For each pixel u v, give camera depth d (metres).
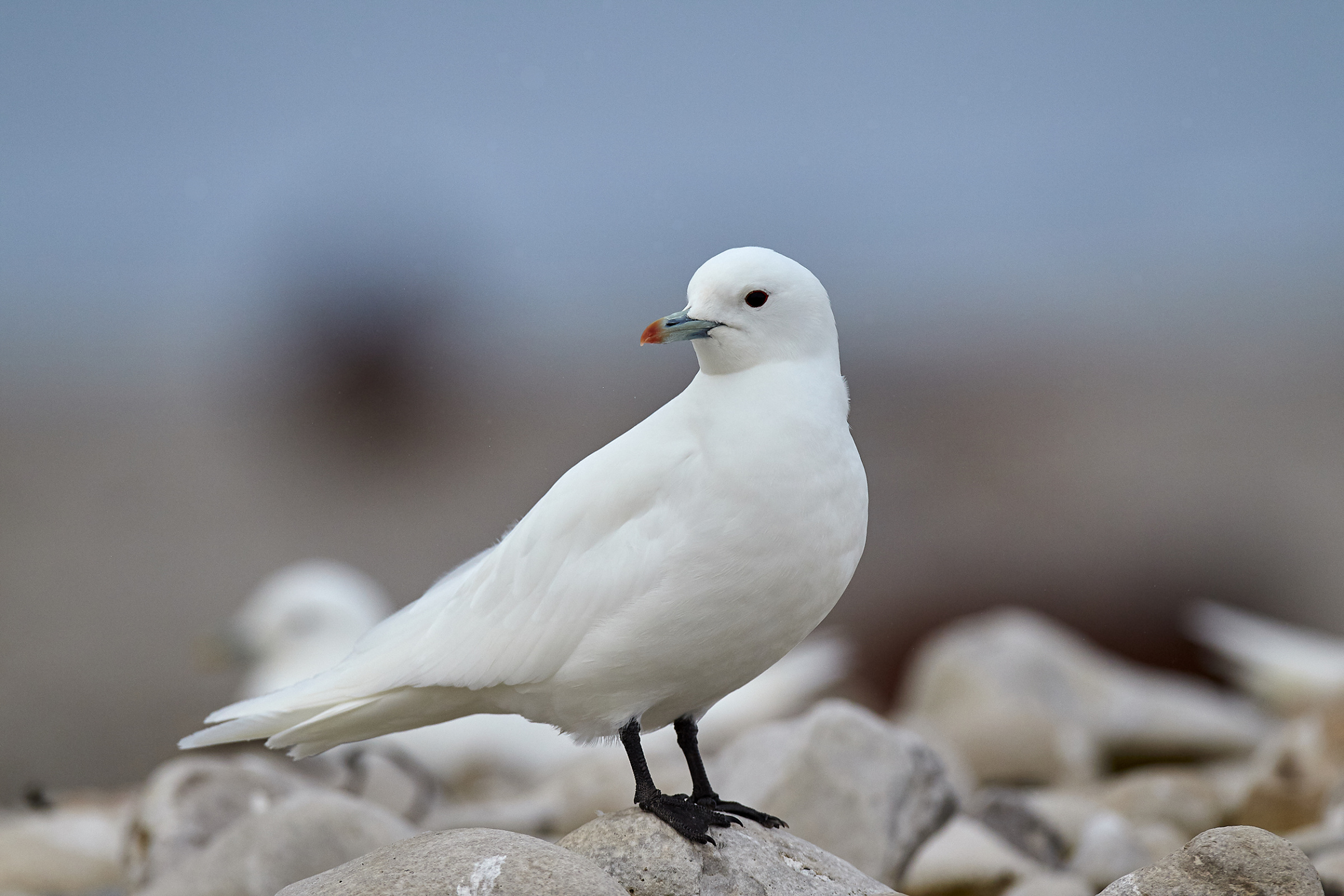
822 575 5.79
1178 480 26.58
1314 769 9.23
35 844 8.98
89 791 14.23
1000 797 8.66
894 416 33.28
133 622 20.81
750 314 5.86
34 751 15.38
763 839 5.96
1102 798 9.88
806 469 5.71
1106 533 21.64
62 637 20.03
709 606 5.71
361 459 32.59
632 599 5.75
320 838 6.94
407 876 5.32
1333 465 27.59
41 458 34.06
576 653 5.83
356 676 6.12
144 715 16.59
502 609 5.98
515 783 11.23
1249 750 12.11
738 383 5.89
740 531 5.66
